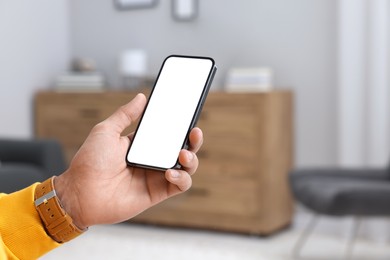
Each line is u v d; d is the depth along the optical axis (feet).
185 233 13.99
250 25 15.12
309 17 14.55
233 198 13.87
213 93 13.88
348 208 10.31
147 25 16.25
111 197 2.48
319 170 12.35
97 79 15.76
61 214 2.41
